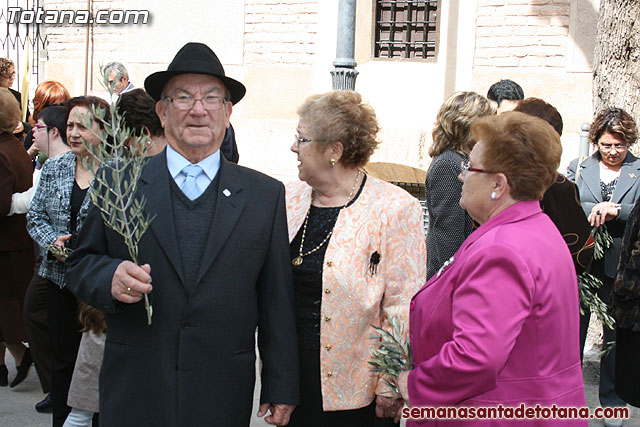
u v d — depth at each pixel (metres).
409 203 2.98
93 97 3.76
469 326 2.17
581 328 4.49
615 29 5.59
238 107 8.68
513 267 2.16
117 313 2.56
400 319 2.87
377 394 2.91
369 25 8.36
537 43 7.76
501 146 2.32
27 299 4.27
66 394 3.90
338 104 2.94
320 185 3.01
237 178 2.74
